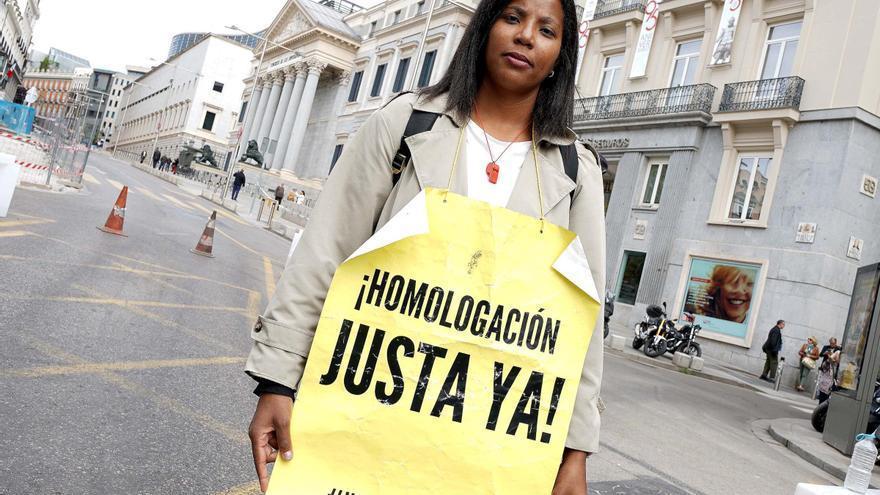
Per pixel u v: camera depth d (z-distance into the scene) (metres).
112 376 4.47
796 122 19.84
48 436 3.30
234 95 86.69
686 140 22.44
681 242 22.02
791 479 6.70
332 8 63.31
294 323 1.38
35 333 4.95
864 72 18.77
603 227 1.64
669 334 17.34
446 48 39.12
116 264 8.86
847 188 18.78
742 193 20.92
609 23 26.61
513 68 1.53
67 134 20.19
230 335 6.73
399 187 1.48
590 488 4.63
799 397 16.64
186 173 62.12
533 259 1.42
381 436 1.34
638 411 8.70
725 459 6.90
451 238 1.39
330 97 53.06
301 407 1.33
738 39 22.00
